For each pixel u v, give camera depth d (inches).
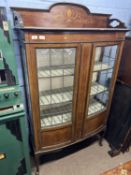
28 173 55.2
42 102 54.0
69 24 58.5
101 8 65.7
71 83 60.3
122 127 72.0
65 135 61.5
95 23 63.3
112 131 77.5
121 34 54.0
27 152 50.2
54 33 42.1
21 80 61.7
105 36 50.6
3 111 40.6
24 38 40.3
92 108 67.5
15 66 38.6
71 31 43.7
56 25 56.6
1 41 35.4
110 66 62.1
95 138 81.2
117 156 73.2
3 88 39.1
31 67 44.3
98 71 59.3
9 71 38.3
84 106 59.4
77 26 60.2
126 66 67.5
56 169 66.2
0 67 36.9
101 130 73.7
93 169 66.6
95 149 76.5
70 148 76.2
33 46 41.8
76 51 48.0
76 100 56.3
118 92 72.0
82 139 67.4
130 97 66.4
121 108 71.4
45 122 58.0
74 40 45.8
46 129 55.9
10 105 41.0
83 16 59.7
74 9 57.1
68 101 56.6
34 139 56.6
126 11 72.4
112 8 68.2
